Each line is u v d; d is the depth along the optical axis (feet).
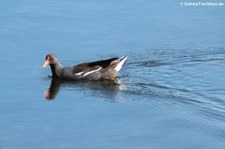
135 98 56.24
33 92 58.29
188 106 53.98
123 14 76.69
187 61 65.00
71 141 48.34
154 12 77.36
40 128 50.60
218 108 53.47
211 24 74.33
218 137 48.60
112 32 72.38
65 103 55.67
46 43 69.46
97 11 77.51
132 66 64.23
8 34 71.36
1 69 63.21
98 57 66.80
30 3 80.02
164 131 49.83
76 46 69.21
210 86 58.34
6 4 79.56
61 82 61.67
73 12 77.25
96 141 48.24
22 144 48.01
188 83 59.31
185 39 70.69
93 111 53.72
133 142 48.08
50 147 47.47
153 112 53.21
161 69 63.26
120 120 51.90
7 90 58.54
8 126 51.06
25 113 53.52
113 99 56.29
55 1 80.69
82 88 59.72
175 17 76.13
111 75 61.87
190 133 49.34
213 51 67.46
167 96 56.34
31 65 64.39
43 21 74.79
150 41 70.33
